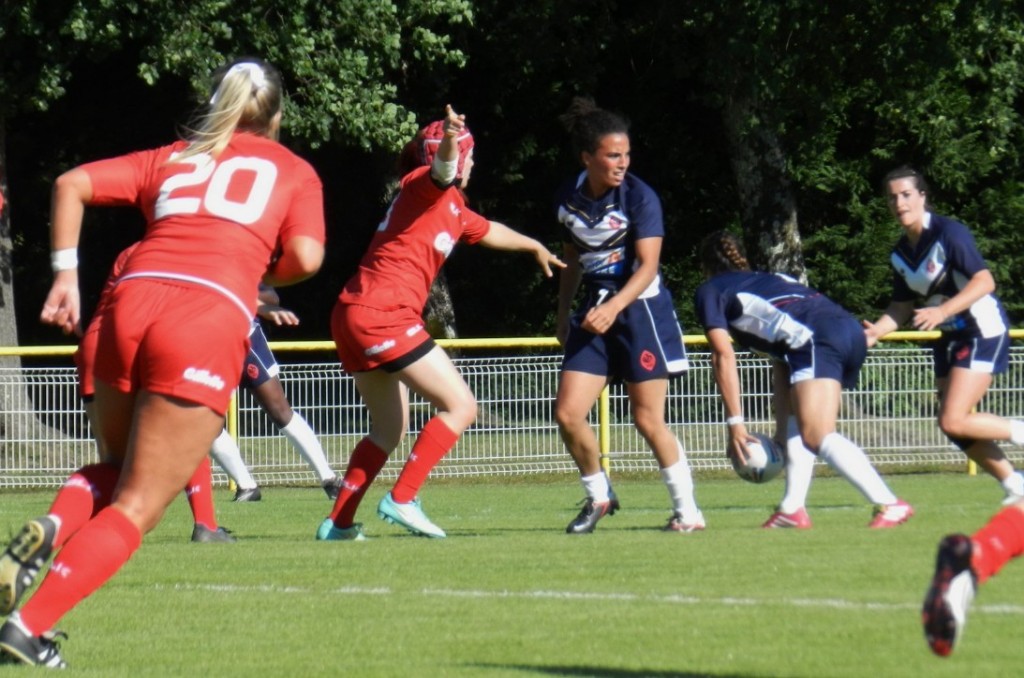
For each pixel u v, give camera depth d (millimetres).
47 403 56906
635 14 88312
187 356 16266
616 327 31609
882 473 56625
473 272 97062
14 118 92125
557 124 94812
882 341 60531
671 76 93250
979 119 91562
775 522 32188
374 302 30156
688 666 15930
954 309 31969
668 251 97312
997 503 39844
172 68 67938
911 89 86938
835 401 30734
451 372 31125
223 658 16969
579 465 32531
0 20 67750
